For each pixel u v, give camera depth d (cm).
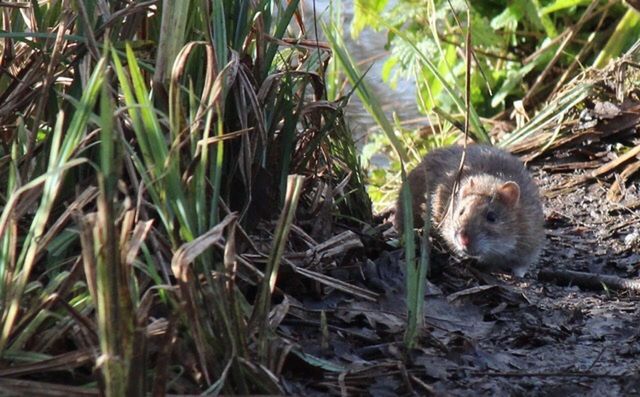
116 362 466
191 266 540
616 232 1101
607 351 709
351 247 755
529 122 1359
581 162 1277
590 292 900
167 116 660
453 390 614
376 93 1698
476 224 987
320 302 715
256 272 634
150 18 746
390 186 1377
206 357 544
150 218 658
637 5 1074
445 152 1127
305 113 822
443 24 1684
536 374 648
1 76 757
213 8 689
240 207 749
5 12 756
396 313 709
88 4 681
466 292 770
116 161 526
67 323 541
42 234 584
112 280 463
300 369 604
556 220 1148
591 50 1602
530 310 784
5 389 487
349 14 1816
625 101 1300
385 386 597
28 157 628
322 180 891
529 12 1575
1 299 530
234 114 741
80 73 665
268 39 773
